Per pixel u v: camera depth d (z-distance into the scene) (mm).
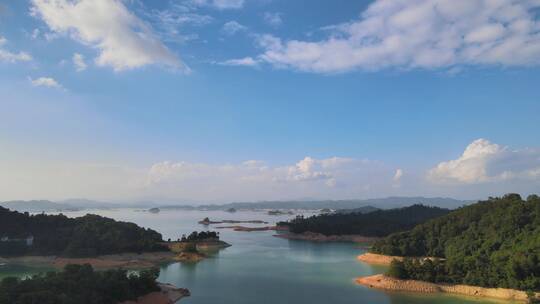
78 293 107500
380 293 147250
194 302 133625
